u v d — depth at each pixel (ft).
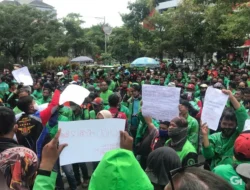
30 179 8.52
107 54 146.00
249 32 56.13
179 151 11.68
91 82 51.57
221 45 102.99
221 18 85.40
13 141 9.57
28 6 112.68
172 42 108.37
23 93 19.52
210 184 3.94
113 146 9.01
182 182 4.09
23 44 115.75
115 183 5.20
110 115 16.89
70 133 8.84
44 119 14.58
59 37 138.21
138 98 23.53
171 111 13.80
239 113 12.37
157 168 7.97
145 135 16.66
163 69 83.25
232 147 12.45
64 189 19.99
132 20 132.26
